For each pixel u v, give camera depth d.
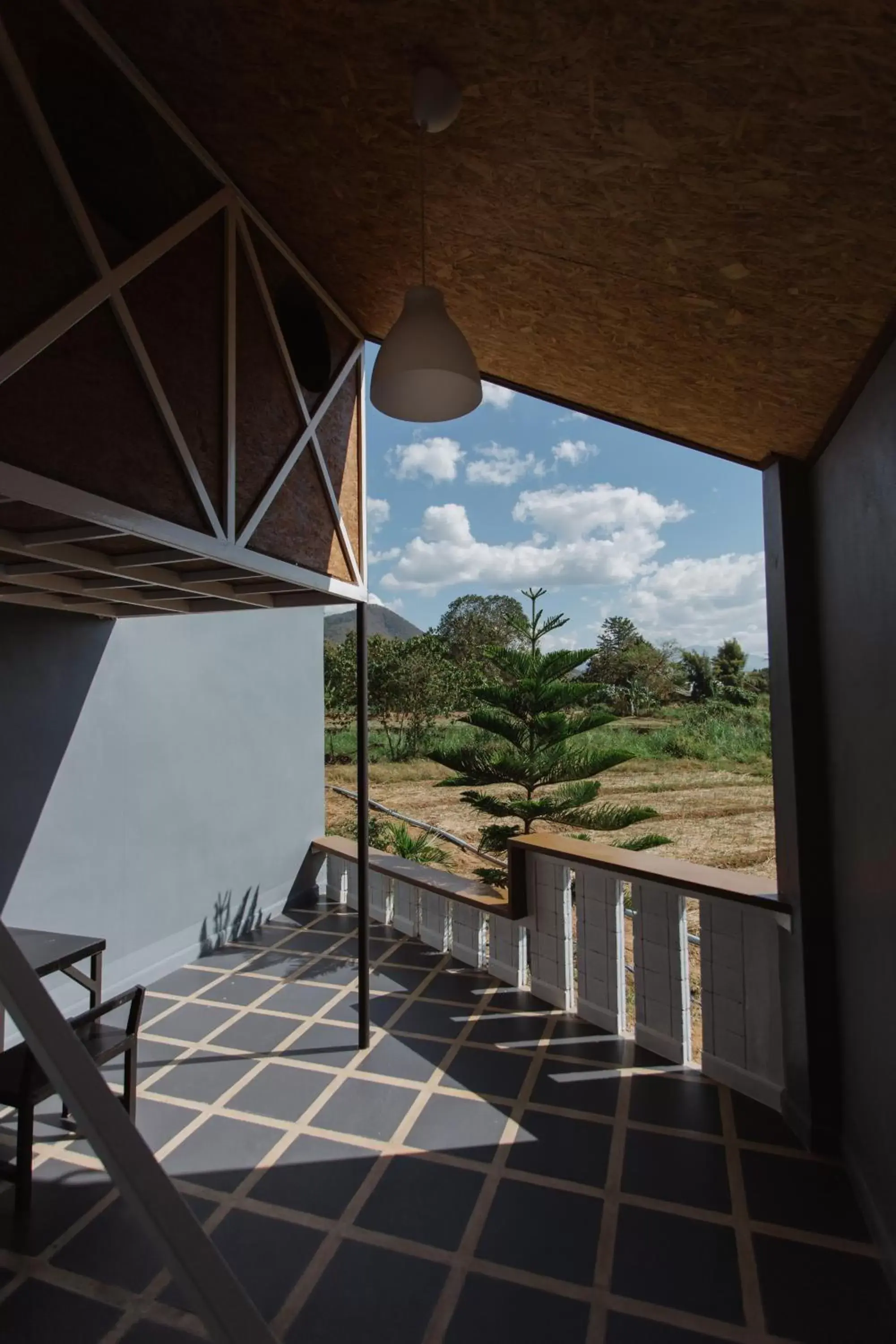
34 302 1.96
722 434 3.10
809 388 2.48
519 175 2.16
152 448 2.46
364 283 3.54
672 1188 2.59
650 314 2.49
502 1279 2.19
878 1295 2.11
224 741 5.42
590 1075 3.40
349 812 11.52
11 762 3.86
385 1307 2.10
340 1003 4.26
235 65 2.24
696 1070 3.43
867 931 2.32
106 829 4.39
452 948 5.05
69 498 2.08
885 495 2.03
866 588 2.25
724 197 1.86
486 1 1.61
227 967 4.88
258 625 5.87
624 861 3.73
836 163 1.62
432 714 12.67
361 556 4.14
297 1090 3.29
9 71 1.90
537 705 6.31
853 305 2.00
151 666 4.77
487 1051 3.64
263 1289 2.17
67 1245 2.35
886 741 2.08
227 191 2.84
